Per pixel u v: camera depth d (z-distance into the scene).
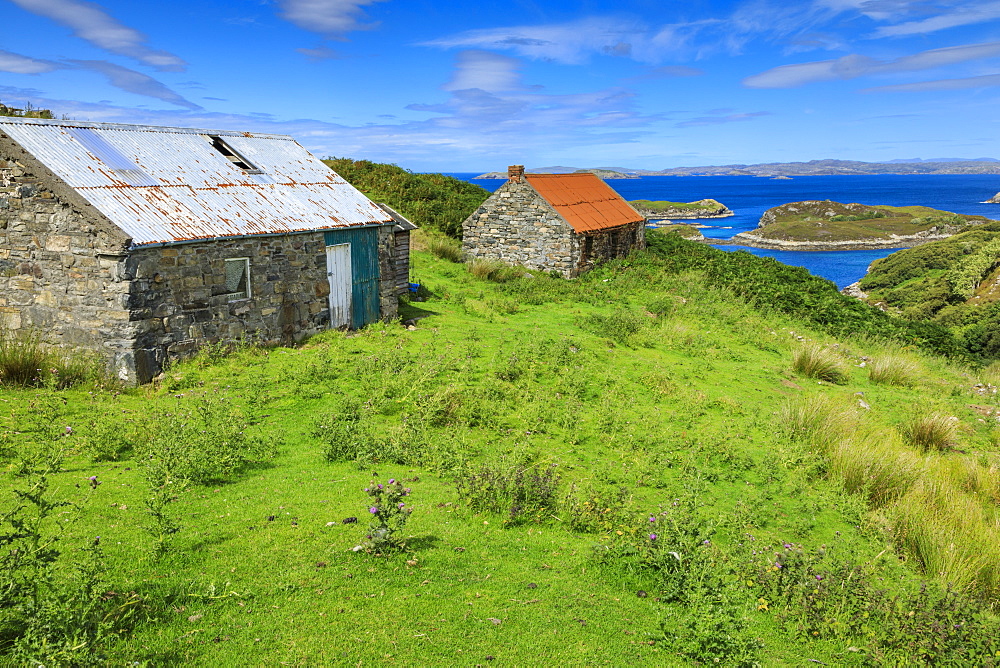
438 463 9.62
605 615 6.11
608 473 10.35
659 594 6.66
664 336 21.45
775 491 10.68
